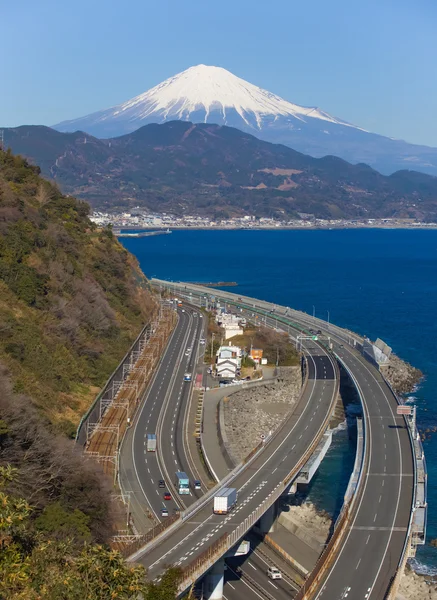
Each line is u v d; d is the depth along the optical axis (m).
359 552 101.88
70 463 104.56
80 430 139.88
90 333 192.50
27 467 98.31
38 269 189.88
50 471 100.94
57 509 92.31
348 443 166.25
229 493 111.38
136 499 122.25
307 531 120.44
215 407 178.00
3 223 193.88
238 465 132.88
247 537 120.31
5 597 52.66
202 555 91.56
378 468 134.75
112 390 169.50
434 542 120.25
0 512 55.53
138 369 194.62
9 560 54.25
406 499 120.69
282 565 111.12
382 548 103.19
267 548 116.81
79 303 195.12
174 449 147.38
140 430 156.38
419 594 103.69
